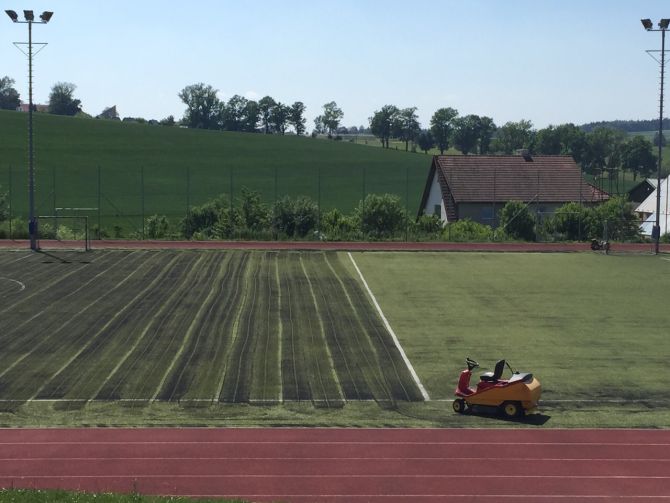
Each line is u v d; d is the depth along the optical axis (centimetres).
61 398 2539
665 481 1964
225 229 6319
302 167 12600
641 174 16412
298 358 2991
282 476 1970
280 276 4531
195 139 14475
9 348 3066
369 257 5228
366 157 13912
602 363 2983
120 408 2456
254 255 5219
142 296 3972
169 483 1923
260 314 3641
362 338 3278
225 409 2459
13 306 3725
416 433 2275
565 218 6381
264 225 6419
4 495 1648
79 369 2823
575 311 3800
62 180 10256
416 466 2039
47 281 4291
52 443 2170
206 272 4616
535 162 7512
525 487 1923
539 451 2147
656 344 3244
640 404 2548
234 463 2047
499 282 4472
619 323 3581
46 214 8375
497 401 2423
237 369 2847
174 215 8544
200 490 1886
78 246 5516
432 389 2680
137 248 5456
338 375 2806
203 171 11731
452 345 3198
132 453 2105
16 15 5081
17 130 13350
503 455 2116
